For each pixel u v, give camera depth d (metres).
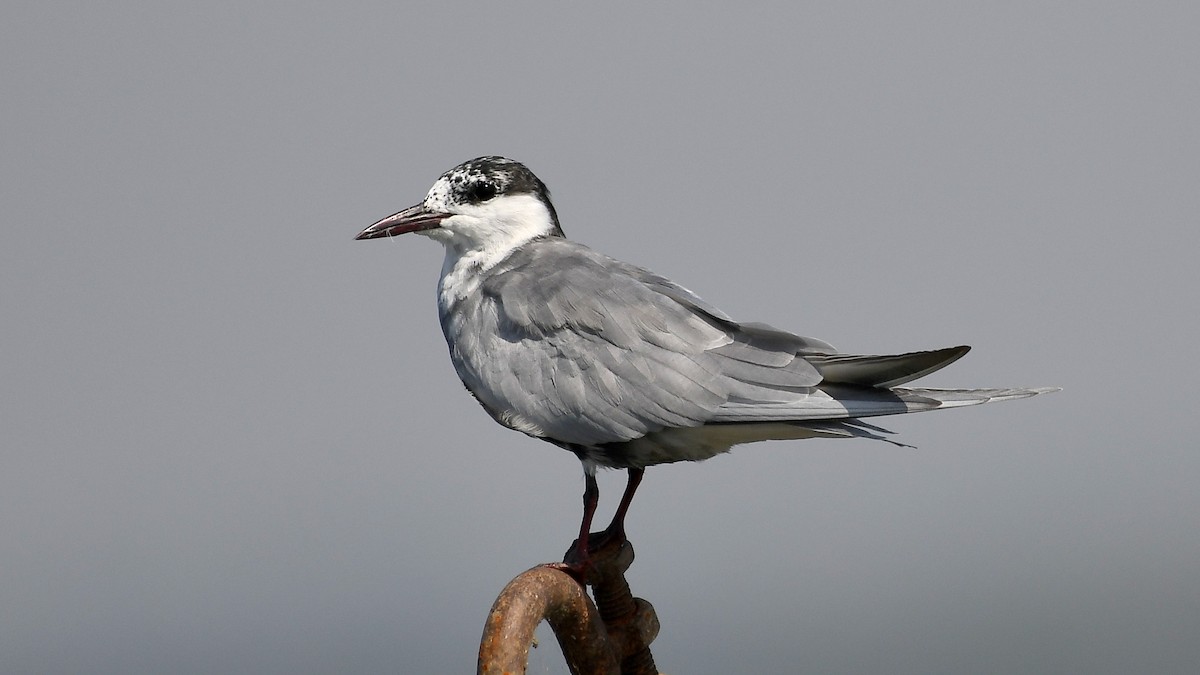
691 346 9.38
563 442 9.84
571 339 9.66
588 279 9.88
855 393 8.89
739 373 9.20
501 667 6.20
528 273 10.20
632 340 9.46
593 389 9.50
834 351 9.07
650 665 8.28
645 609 8.32
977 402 8.53
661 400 9.31
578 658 7.04
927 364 8.66
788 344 9.22
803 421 8.96
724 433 9.34
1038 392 8.59
